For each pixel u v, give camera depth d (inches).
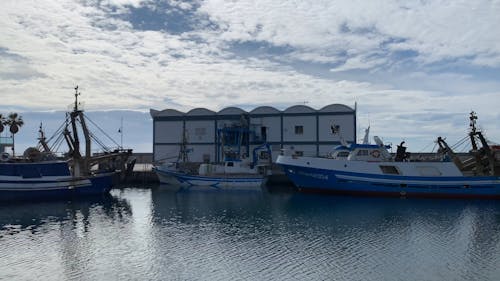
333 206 1606.8
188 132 2780.5
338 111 2591.0
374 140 1975.9
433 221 1293.1
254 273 807.1
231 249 970.7
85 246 1002.7
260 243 1024.2
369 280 771.4
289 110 2657.5
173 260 887.7
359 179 1873.8
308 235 1106.1
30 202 1787.6
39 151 1973.4
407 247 988.6
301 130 2637.8
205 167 2477.9
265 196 1941.4
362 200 1772.9
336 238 1073.5
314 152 2613.2
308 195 1964.8
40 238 1087.0
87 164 2046.0
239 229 1182.9
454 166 1854.1
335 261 880.9
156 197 1936.5
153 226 1232.8
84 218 1375.5
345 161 1899.6
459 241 1044.5
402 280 771.4
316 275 796.6
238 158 2571.4
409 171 1857.8
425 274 802.2
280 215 1407.5
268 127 2684.5
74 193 1903.3
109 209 1572.3
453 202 1718.8
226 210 1523.1
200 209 1551.4
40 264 864.3
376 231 1153.4
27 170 1838.1
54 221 1323.8
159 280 770.8
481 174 1891.0
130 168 2394.2
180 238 1077.8
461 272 812.6
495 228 1189.7
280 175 2517.2
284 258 901.8
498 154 1898.4
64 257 912.3
